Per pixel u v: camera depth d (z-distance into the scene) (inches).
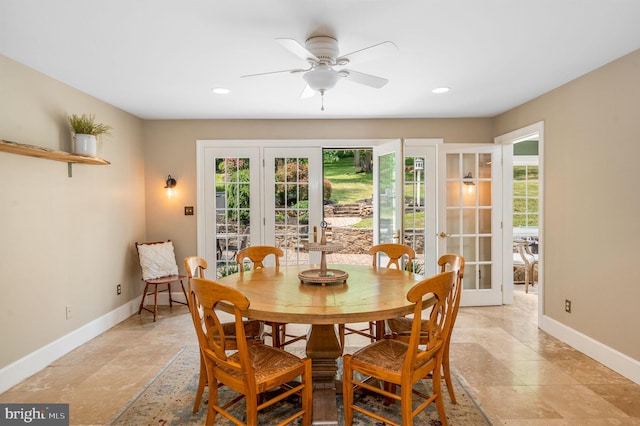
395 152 156.7
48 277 114.7
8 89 101.5
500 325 145.9
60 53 99.0
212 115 169.5
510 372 105.4
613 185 106.7
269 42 93.0
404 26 84.9
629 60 100.7
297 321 69.0
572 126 123.6
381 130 177.9
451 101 148.9
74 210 127.1
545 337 133.0
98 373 106.8
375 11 78.0
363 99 145.3
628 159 101.4
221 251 180.7
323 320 68.6
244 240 180.4
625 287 102.7
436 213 171.9
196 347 126.1
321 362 88.1
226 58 103.3
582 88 118.8
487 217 174.4
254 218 179.8
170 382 100.8
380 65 109.5
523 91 135.6
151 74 115.6
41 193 112.1
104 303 144.0
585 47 97.0
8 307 99.9
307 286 91.1
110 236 148.7
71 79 119.3
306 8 76.5
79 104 130.3
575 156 122.3
